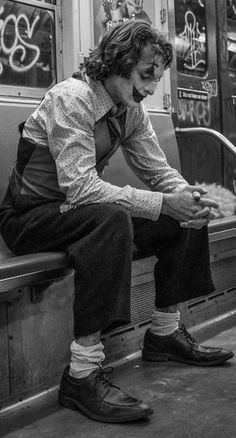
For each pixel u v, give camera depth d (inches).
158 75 74.4
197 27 140.1
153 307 101.2
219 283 121.1
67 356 84.7
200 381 82.6
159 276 86.8
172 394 78.1
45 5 102.3
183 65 136.1
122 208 69.7
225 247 121.8
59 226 72.7
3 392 74.9
